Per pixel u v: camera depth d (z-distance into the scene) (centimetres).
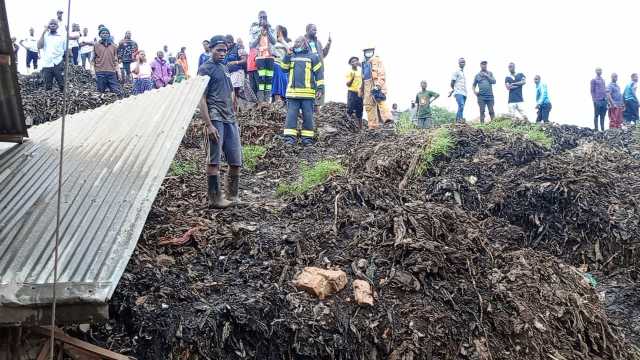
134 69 1395
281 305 516
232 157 691
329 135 1080
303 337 498
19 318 340
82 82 1529
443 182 859
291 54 1020
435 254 580
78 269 364
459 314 544
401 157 902
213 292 521
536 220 821
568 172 888
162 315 472
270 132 1058
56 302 341
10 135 588
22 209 443
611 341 607
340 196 707
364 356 505
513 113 1380
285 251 591
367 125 1237
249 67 1250
